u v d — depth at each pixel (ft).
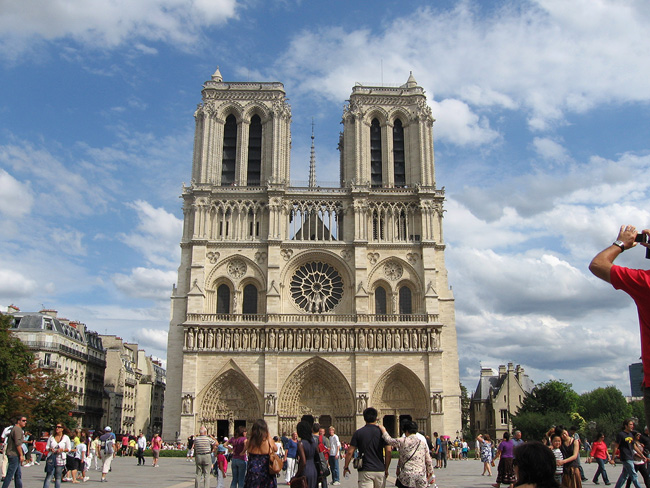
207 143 412.16
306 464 90.74
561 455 102.42
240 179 409.49
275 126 416.05
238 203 402.93
